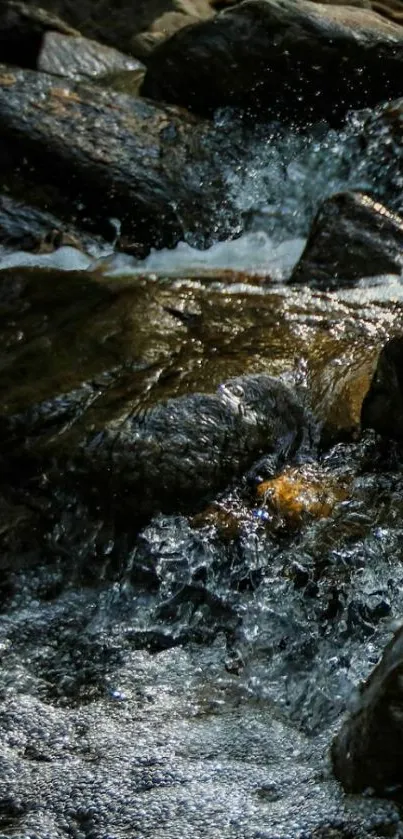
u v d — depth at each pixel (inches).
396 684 94.1
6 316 185.0
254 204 242.4
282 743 109.8
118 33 371.2
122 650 130.3
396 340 145.2
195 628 132.5
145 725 114.7
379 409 148.6
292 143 253.8
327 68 256.5
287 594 129.9
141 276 208.1
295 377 158.9
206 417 150.7
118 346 170.1
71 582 142.3
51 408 155.9
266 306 185.6
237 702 119.5
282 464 149.0
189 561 137.7
